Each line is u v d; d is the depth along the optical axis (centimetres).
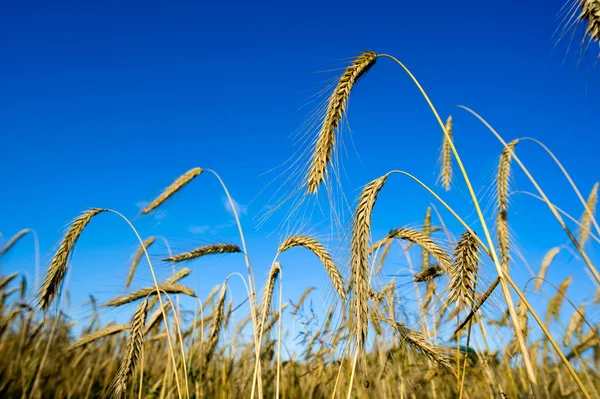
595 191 38
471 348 28
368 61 26
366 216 22
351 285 23
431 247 26
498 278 21
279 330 29
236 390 50
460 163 22
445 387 34
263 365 48
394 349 32
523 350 19
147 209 48
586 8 19
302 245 30
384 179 24
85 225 35
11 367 49
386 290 30
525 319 29
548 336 19
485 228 20
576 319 35
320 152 25
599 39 18
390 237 28
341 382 34
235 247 39
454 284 23
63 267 34
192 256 37
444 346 28
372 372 35
